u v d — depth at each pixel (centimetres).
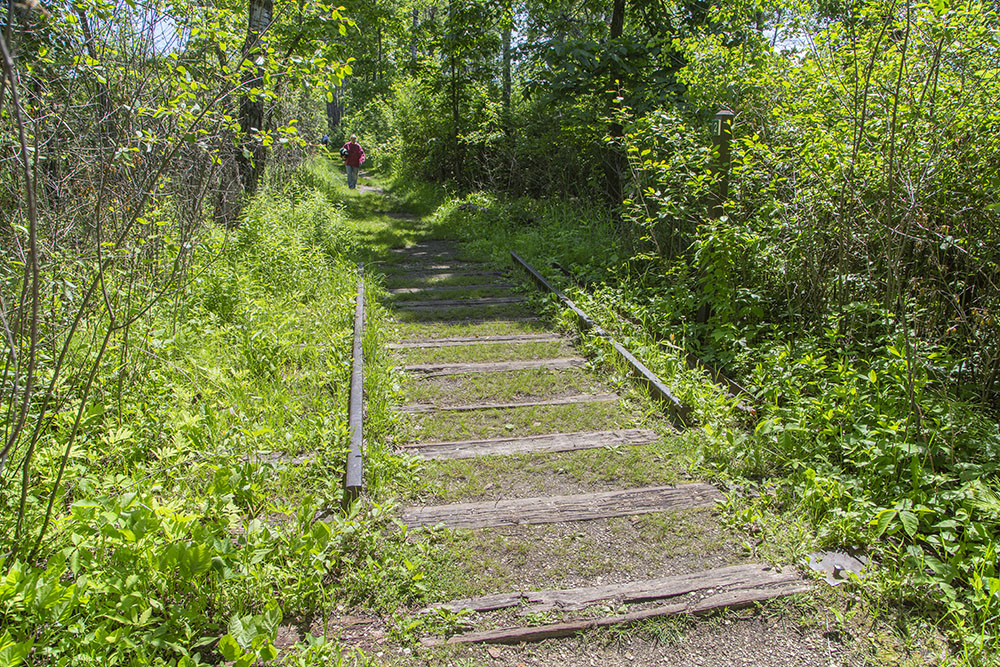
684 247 809
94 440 388
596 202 1298
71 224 405
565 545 344
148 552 270
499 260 1009
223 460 379
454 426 482
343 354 579
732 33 912
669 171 710
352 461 384
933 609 295
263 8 1008
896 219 513
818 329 590
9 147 364
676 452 439
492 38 1900
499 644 278
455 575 318
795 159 589
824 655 273
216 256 717
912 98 482
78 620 248
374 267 953
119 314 410
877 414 421
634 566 328
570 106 1278
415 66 2012
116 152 325
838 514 348
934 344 494
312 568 297
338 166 3212
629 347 615
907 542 343
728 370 576
